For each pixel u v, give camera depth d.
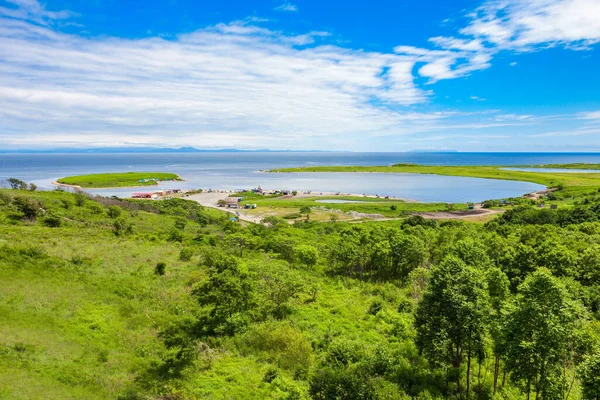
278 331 30.52
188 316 33.06
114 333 28.77
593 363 18.56
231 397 22.77
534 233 60.28
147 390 22.48
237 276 35.34
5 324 26.78
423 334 26.34
